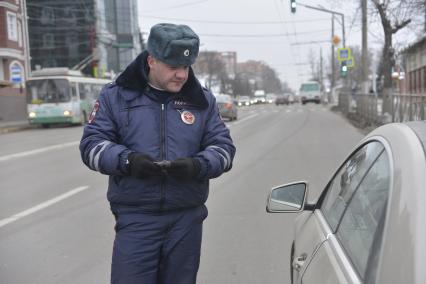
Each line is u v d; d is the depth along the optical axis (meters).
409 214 1.80
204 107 2.97
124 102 2.89
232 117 30.83
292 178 10.55
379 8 24.70
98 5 71.44
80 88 33.06
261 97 88.50
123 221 2.87
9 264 5.69
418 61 45.78
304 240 3.16
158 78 2.81
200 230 3.01
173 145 2.87
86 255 5.93
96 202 8.65
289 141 17.98
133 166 2.68
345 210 2.68
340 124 26.02
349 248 2.30
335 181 3.29
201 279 5.16
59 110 31.08
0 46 41.31
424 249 1.66
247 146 16.75
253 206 8.11
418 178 1.89
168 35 2.71
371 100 22.64
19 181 11.13
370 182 2.40
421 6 21.34
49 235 6.74
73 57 69.06
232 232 6.70
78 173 11.97
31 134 26.41
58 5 69.12
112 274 2.89
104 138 2.88
